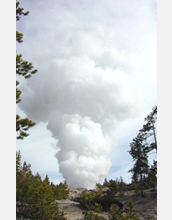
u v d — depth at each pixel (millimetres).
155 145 36750
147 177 39594
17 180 33688
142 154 40500
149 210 27547
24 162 38844
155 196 31875
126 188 40781
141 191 35344
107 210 31344
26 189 29828
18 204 31562
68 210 30453
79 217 27094
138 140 41156
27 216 25469
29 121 16078
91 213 23312
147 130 39000
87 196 24422
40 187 24109
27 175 35500
